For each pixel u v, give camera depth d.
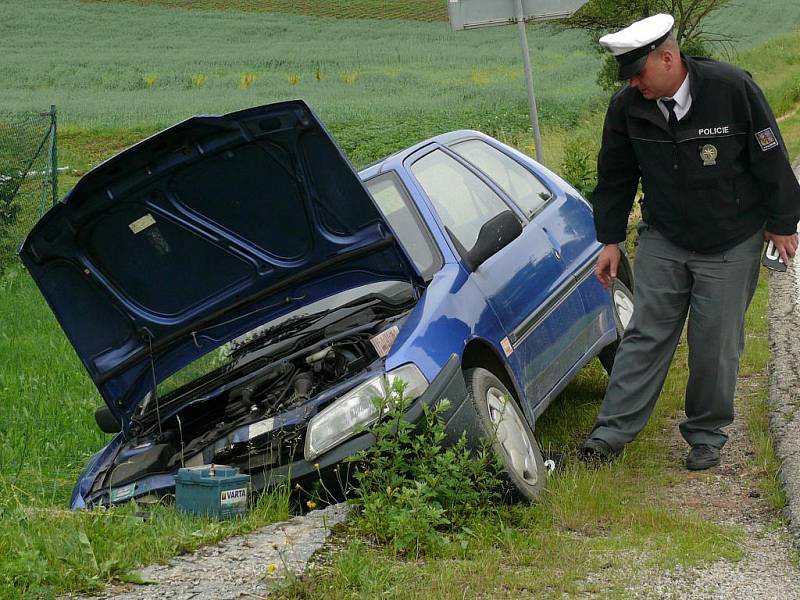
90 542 3.98
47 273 5.16
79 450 7.09
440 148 6.34
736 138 5.15
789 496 4.79
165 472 5.04
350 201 5.07
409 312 5.23
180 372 5.56
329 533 4.21
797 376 6.73
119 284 5.27
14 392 8.18
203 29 73.38
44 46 65.31
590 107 34.16
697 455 5.54
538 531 4.44
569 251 6.48
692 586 3.87
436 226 5.61
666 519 4.67
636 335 5.68
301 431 4.79
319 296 5.53
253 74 55.06
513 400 5.21
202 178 5.00
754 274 5.47
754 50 49.66
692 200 5.29
